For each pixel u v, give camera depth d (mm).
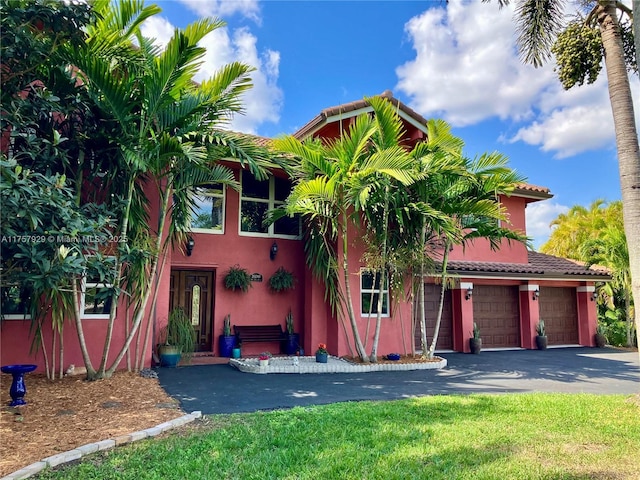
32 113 7324
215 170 10055
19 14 6535
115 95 7906
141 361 10016
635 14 5816
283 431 5758
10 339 9305
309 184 10703
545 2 9727
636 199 7719
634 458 4914
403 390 8906
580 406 7320
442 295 12914
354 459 4789
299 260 14188
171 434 5668
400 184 11516
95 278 8445
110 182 8867
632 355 15242
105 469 4445
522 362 13367
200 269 13086
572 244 25906
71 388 8078
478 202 11711
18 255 5844
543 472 4500
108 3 8352
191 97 8773
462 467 4613
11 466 4434
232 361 11367
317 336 13078
